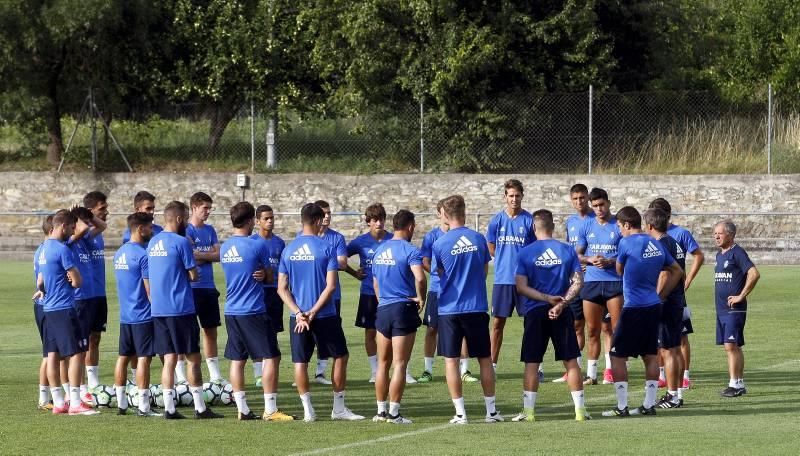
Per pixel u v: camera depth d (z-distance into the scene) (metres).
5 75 112.19
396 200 110.88
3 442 33.47
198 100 120.44
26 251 109.62
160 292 37.97
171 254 37.97
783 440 32.50
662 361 45.41
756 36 130.25
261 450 31.97
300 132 117.25
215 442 33.34
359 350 55.94
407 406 41.03
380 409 37.53
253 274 37.59
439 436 34.03
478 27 109.88
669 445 31.81
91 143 116.44
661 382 45.19
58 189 114.56
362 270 47.06
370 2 109.88
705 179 105.50
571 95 109.69
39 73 113.25
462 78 107.81
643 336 38.09
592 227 46.16
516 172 111.00
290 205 112.25
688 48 126.31
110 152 118.75
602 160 110.56
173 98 119.38
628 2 114.06
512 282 45.50
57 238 39.88
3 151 121.69
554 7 110.88
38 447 32.66
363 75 110.38
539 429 35.06
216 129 118.81
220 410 40.53
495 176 109.06
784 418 37.12
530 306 37.22
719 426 35.34
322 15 113.56
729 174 106.06
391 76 111.88
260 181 112.69
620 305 44.88
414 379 47.59
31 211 113.44
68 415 39.12
